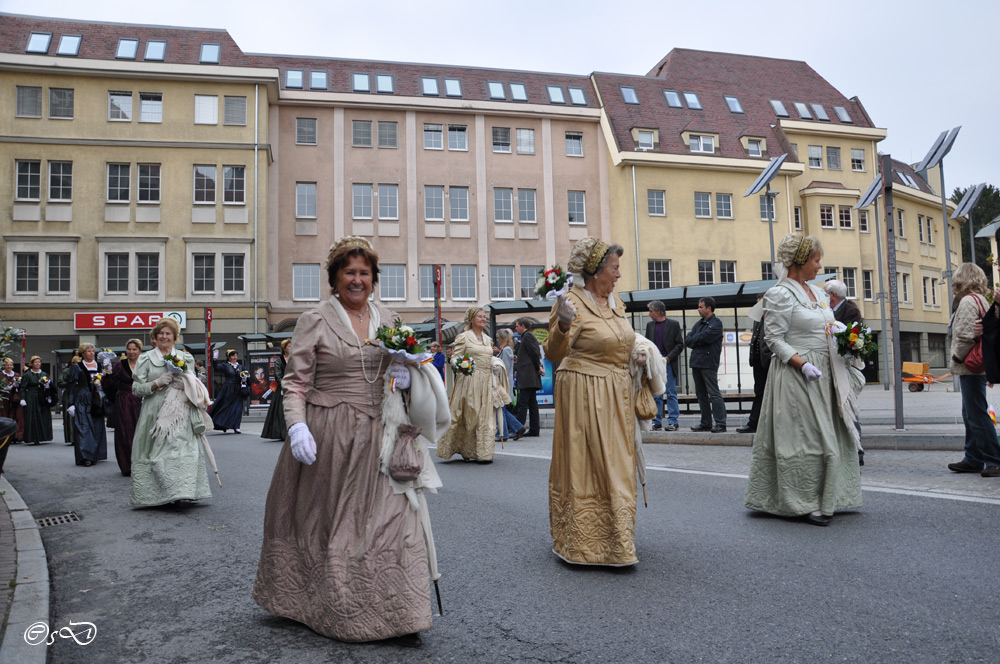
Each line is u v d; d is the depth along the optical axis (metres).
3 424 4.62
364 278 3.52
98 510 6.94
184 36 34.47
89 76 32.34
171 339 7.04
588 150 38.69
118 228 32.38
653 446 10.85
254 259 32.97
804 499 5.29
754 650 3.07
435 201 36.44
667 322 12.22
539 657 3.05
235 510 6.67
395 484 3.30
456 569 4.39
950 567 4.11
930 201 47.38
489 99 37.75
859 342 5.20
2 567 4.57
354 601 3.21
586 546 4.27
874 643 3.10
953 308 7.23
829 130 42.28
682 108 40.75
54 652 3.28
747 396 15.63
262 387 27.70
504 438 12.88
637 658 3.02
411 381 3.39
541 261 37.31
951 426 11.38
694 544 4.79
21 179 32.09
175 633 3.48
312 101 35.06
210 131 33.06
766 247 39.06
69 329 31.89
